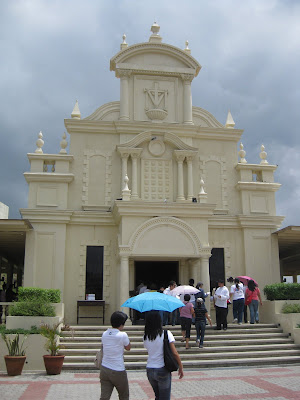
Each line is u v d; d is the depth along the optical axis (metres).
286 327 16.12
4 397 9.22
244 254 21.34
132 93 22.33
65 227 20.25
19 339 13.09
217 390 10.02
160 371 6.66
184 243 18.72
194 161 22.17
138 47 22.45
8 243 22.48
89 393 9.75
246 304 17.39
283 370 12.84
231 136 22.70
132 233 18.52
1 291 19.22
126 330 16.14
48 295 15.74
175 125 21.91
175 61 22.94
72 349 14.04
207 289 18.48
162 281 21.73
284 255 27.77
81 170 21.31
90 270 20.30
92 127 21.70
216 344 14.90
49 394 9.59
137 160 21.42
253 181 22.72
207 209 19.16
